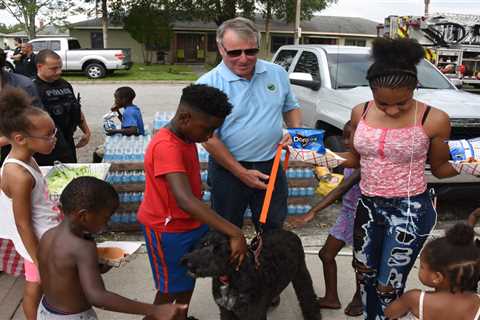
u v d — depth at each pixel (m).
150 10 31.17
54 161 4.49
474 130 5.23
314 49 7.62
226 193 3.32
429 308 2.40
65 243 2.22
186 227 2.69
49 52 4.71
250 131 3.19
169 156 2.49
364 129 2.78
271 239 3.05
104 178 3.95
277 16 34.00
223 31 3.11
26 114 2.71
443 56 13.89
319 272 4.26
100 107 13.76
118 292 3.85
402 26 14.08
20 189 2.75
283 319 3.58
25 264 2.96
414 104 2.69
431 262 2.36
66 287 2.26
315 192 6.04
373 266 3.00
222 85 3.16
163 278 2.82
